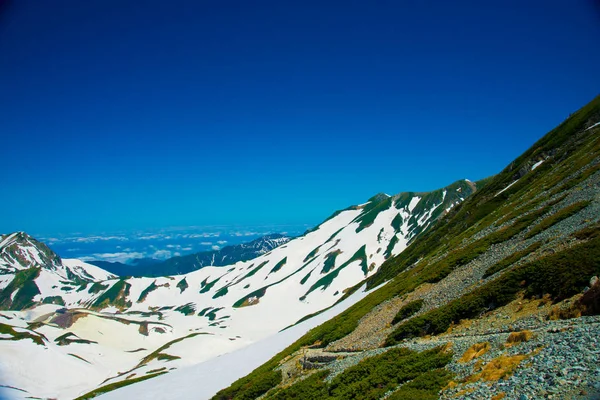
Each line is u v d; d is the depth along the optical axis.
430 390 17.38
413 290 43.69
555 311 19.53
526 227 41.75
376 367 24.47
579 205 35.28
